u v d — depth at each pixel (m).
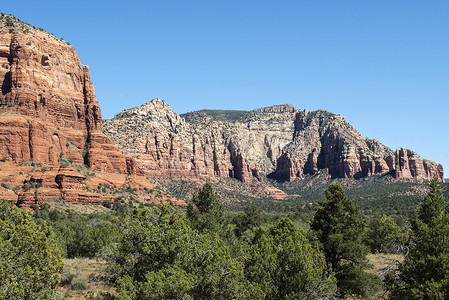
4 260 27.78
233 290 30.47
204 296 30.27
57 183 127.50
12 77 141.12
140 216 35.69
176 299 27.88
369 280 44.12
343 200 48.81
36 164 131.25
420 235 36.72
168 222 34.12
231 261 32.44
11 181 122.50
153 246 31.95
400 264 37.06
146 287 27.55
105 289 40.03
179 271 29.09
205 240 33.28
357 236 47.84
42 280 29.77
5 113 134.25
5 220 31.27
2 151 128.62
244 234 88.00
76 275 43.78
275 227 49.59
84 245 67.06
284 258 36.28
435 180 41.50
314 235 49.38
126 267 33.12
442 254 33.25
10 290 26.75
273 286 35.06
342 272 46.00
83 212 123.56
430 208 40.59
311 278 34.91
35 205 116.94
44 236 31.59
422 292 31.98
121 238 33.88
